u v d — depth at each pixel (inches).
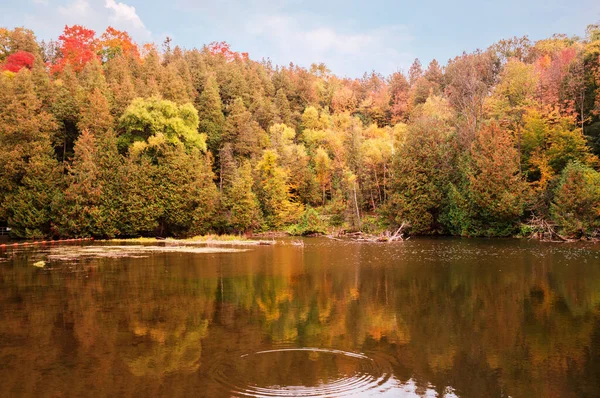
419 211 1863.9
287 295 695.1
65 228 1827.0
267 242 1648.6
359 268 972.6
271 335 486.3
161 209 1919.3
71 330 509.0
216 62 3914.9
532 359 414.0
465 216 1770.4
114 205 1897.1
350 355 422.9
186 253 1305.4
